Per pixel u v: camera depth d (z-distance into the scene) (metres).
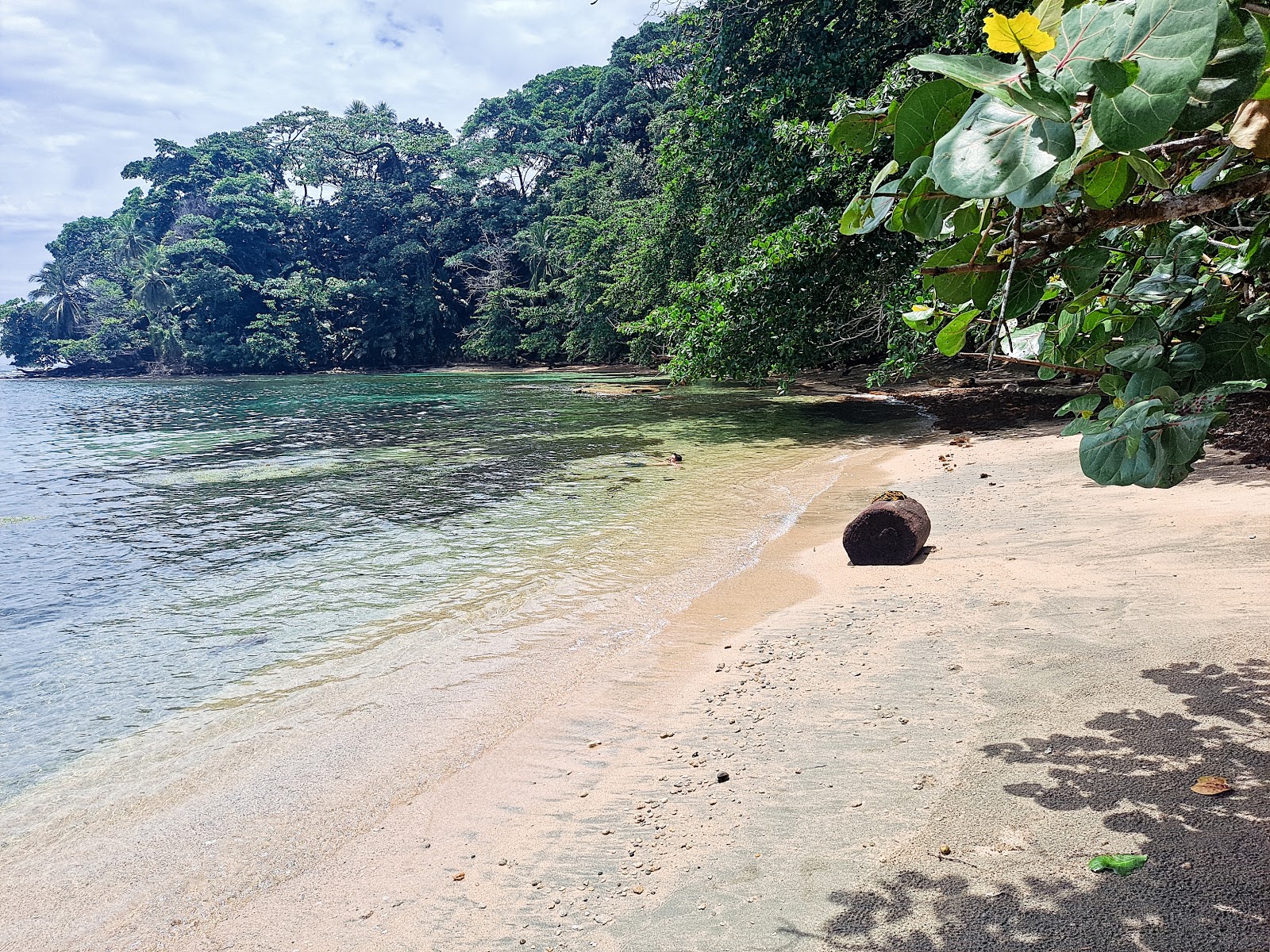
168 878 4.33
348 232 78.56
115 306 86.25
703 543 10.92
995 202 2.13
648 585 9.23
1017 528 9.35
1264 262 2.82
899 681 5.57
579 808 4.56
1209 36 1.48
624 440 21.95
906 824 3.83
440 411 33.94
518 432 25.28
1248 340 2.72
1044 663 5.40
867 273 18.98
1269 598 5.74
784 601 8.17
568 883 3.83
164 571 10.83
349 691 6.79
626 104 68.56
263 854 4.50
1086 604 6.40
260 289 74.56
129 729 6.25
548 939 3.42
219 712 6.50
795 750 4.82
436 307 74.56
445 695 6.57
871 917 3.23
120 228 90.00
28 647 8.09
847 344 25.19
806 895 3.44
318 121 87.56
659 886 3.69
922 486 12.99
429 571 10.27
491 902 3.77
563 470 17.50
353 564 10.77
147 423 33.47
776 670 6.22
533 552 10.92
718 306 18.70
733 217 22.39
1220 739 4.07
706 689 6.08
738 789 4.47
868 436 20.00
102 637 8.33
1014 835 3.60
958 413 22.77
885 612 7.17
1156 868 3.21
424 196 76.44
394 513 13.94
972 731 4.65
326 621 8.59
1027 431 17.77
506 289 67.06
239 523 13.73
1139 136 1.54
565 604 8.73
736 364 19.16
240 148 88.81
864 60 18.92
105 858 4.56
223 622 8.69
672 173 28.48
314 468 19.44
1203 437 2.35
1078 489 10.80
